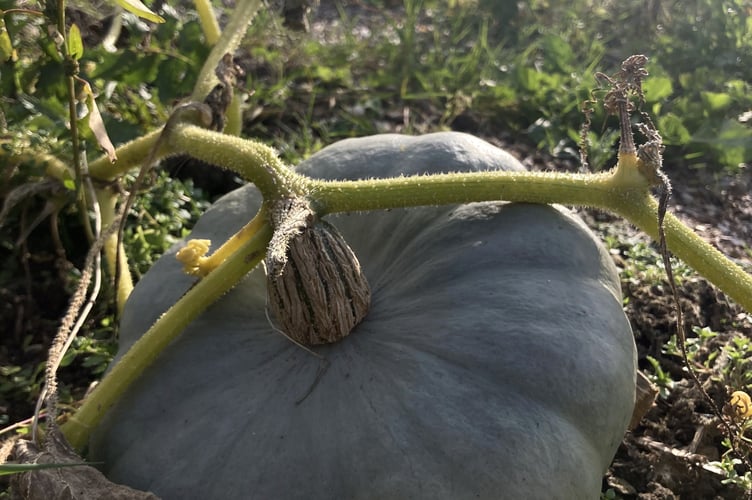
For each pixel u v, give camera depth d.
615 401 0.42
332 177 0.53
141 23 0.69
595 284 0.46
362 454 0.39
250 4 0.60
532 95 1.03
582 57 1.16
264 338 0.46
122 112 0.81
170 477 0.40
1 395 0.62
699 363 0.64
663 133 0.95
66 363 0.62
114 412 0.44
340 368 0.43
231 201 0.55
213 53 0.60
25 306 0.70
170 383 0.44
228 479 0.39
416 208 0.50
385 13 1.29
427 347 0.42
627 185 0.46
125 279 0.65
